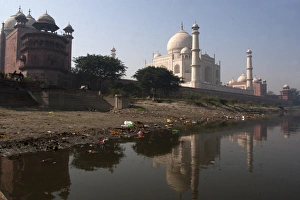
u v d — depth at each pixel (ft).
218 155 40.83
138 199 21.84
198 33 296.51
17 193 22.76
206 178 28.27
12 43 219.41
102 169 31.30
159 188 24.75
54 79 177.99
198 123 105.91
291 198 22.58
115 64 195.00
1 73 114.32
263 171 31.40
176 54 346.95
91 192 23.36
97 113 95.71
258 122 121.19
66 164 32.73
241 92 373.81
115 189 24.27
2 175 27.58
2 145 39.47
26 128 52.29
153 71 213.66
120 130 64.90
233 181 27.25
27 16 250.37
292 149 46.88
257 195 23.22
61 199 21.58
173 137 60.39
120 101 124.67
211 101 206.59
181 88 261.44
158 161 36.17
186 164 34.71
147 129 73.92
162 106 149.69
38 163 32.60
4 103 84.64
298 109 435.53
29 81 123.03
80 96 111.04
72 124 64.08
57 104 96.32
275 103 387.14
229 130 79.51
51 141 44.96
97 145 46.16
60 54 186.70
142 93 218.38
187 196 22.72
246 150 45.42
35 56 177.88
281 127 93.20
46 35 180.86
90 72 189.47
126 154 40.22
